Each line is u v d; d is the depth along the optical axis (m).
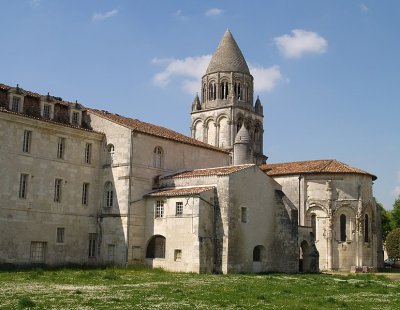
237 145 81.25
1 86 53.78
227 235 53.97
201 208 53.25
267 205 60.31
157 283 38.03
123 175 57.41
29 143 53.69
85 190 58.66
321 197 72.38
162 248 56.75
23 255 51.78
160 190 58.34
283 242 60.34
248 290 33.62
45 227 54.00
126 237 55.66
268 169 78.25
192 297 28.66
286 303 27.06
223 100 105.00
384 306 26.67
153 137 60.16
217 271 53.78
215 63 107.25
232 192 55.34
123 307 23.81
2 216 50.34
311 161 78.00
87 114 61.97
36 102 56.31
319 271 66.69
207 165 67.75
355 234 71.56
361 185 72.88
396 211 116.62
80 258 57.00
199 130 106.25
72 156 57.44
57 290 30.97
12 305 23.53
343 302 27.78
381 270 74.31
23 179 52.88
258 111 108.94
